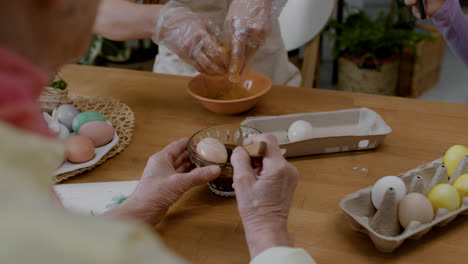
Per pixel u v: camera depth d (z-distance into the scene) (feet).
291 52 6.30
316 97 3.54
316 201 2.29
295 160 2.69
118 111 3.34
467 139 2.86
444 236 2.01
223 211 2.24
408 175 2.31
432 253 1.91
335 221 2.14
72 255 0.68
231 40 3.04
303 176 2.52
